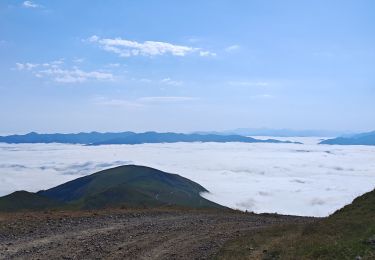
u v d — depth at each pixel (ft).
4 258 58.23
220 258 61.82
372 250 50.14
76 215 97.25
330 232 68.08
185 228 89.86
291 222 111.14
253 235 81.76
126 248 67.46
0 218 87.35
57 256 60.39
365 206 83.51
